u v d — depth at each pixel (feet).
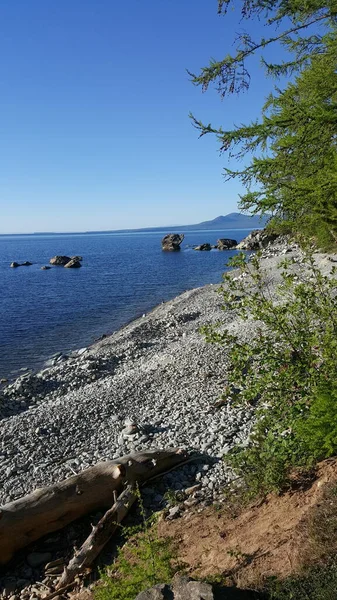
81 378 58.44
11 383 62.90
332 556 15.30
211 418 36.83
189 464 30.86
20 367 72.02
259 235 209.05
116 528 25.50
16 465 34.19
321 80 16.96
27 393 54.34
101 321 105.09
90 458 33.78
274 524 19.70
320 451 20.04
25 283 183.01
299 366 21.50
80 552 23.66
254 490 23.47
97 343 81.92
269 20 19.79
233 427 34.32
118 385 49.70
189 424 36.60
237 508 23.40
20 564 25.23
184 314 89.61
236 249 329.52
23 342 88.02
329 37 19.16
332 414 18.61
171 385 46.70
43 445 36.99
